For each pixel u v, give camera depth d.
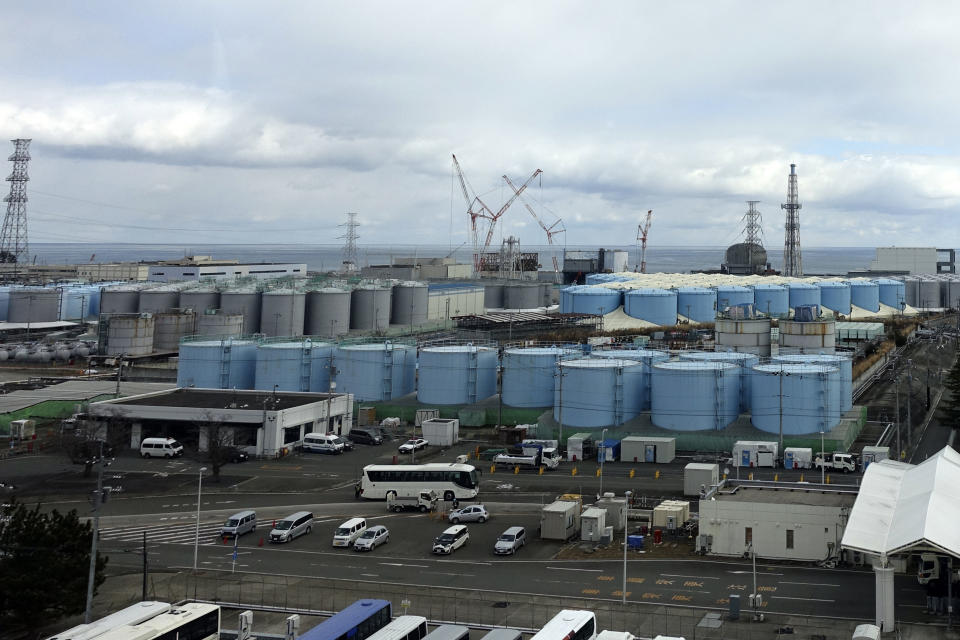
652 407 109.56
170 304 187.62
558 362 112.75
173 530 73.50
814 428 102.62
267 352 128.50
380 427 117.50
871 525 53.16
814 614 52.62
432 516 78.88
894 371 159.00
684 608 54.03
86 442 94.50
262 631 51.25
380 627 47.72
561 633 43.38
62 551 52.22
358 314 193.62
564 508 71.62
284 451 102.12
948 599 51.56
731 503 65.56
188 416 103.56
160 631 43.31
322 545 69.75
